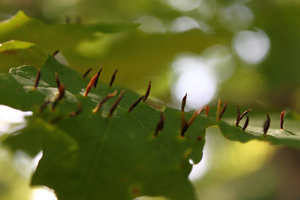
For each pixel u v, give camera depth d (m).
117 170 0.18
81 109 0.19
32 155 0.27
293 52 0.37
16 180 0.55
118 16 0.45
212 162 0.81
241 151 0.76
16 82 0.19
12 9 0.39
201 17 0.41
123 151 0.19
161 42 0.27
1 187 0.55
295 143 0.20
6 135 0.26
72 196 0.18
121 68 0.28
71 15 0.44
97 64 0.27
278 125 0.24
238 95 0.42
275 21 0.38
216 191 0.77
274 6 0.37
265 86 0.39
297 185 0.43
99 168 0.18
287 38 0.37
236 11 0.40
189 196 0.18
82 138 0.19
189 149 0.19
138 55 0.27
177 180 0.18
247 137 0.20
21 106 0.19
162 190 0.18
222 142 0.75
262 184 0.61
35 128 0.27
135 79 0.30
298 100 0.37
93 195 0.18
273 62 0.38
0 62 0.21
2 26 0.23
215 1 0.41
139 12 0.45
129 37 0.27
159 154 0.19
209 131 0.66
